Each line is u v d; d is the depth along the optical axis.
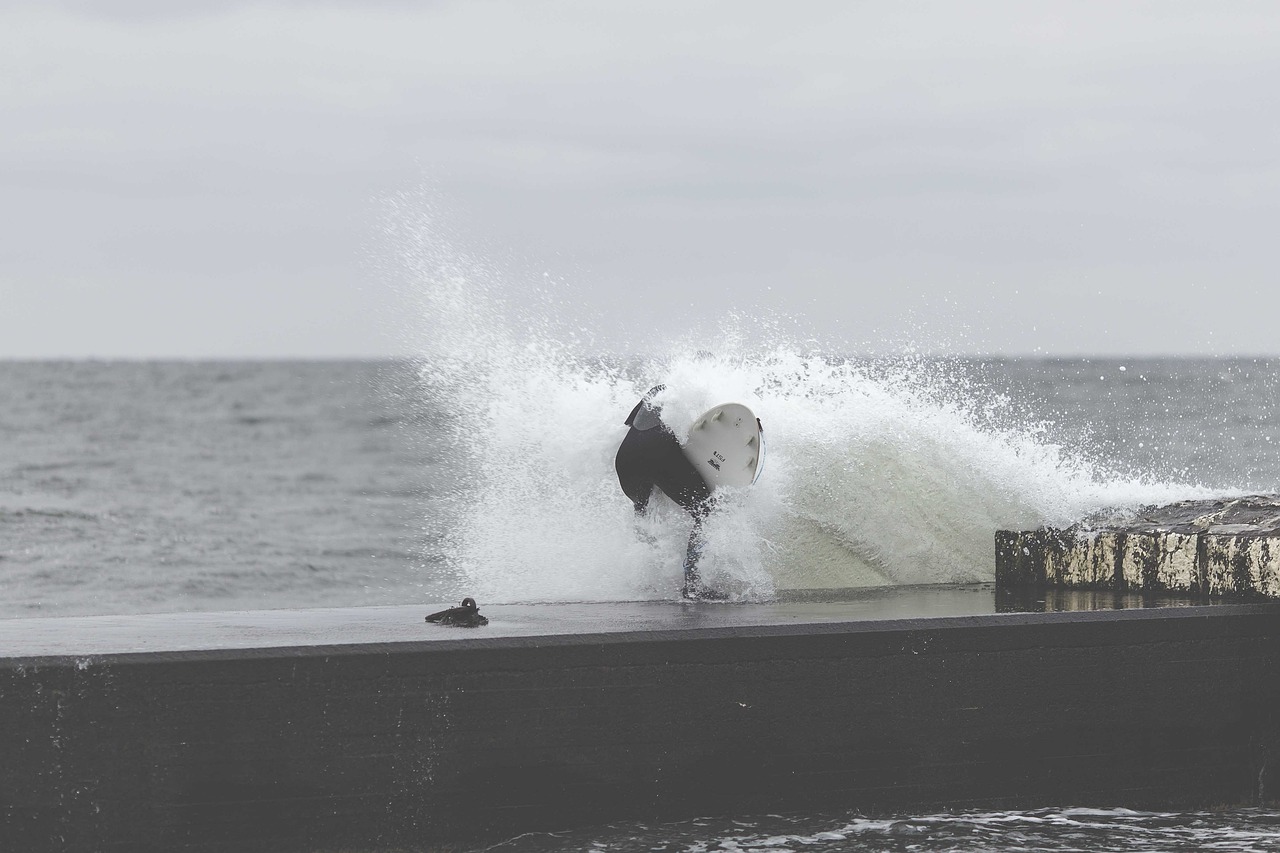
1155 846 16.20
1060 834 16.66
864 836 16.31
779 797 16.80
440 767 15.66
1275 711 18.75
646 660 16.33
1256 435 137.75
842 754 17.02
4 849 14.41
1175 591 20.67
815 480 24.72
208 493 101.00
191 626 17.47
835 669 17.00
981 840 16.27
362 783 15.41
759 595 21.86
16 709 14.48
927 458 25.75
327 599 53.25
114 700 14.70
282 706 15.17
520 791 15.93
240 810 15.04
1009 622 17.69
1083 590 21.98
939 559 25.05
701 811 16.52
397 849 15.52
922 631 17.34
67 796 14.58
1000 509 25.69
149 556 63.91
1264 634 18.77
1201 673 18.50
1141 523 22.23
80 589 54.12
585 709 16.12
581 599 22.64
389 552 68.38
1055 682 17.86
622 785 16.27
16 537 68.75
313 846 15.24
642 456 21.34
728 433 21.09
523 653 15.92
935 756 17.38
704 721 16.52
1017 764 17.70
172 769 14.84
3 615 47.81
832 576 24.36
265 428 192.00
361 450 155.12
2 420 197.38
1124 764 18.12
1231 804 18.55
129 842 14.73
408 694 15.55
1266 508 21.44
